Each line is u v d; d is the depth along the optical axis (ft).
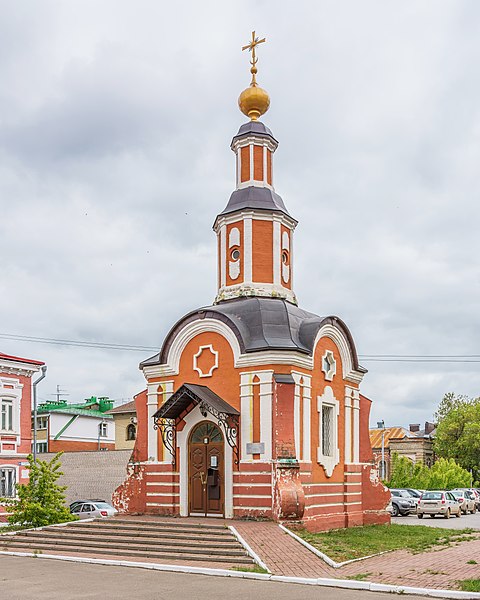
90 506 123.54
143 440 90.79
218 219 97.04
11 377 132.26
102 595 48.14
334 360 92.99
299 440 82.53
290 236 98.84
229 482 81.87
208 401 80.38
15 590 50.44
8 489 128.47
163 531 72.38
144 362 92.07
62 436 195.00
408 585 50.62
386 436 273.13
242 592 48.96
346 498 92.07
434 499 149.28
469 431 260.62
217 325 86.07
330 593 48.73
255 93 100.12
